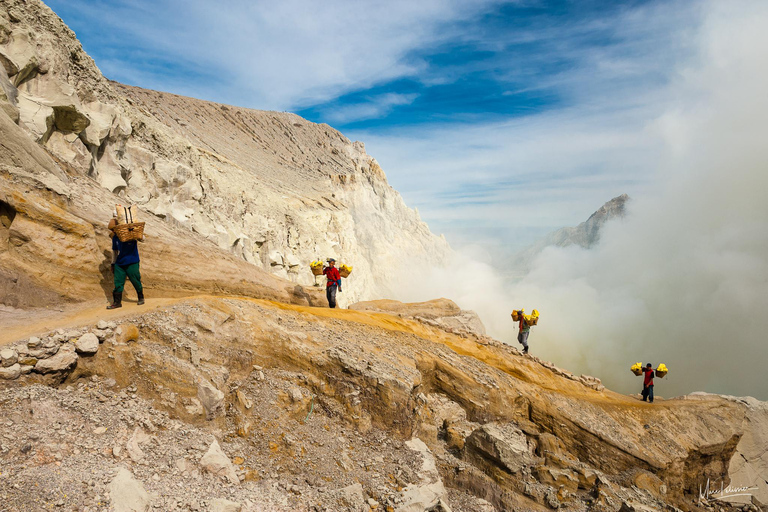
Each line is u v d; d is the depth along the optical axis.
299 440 6.77
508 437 8.54
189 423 5.94
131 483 4.23
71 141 11.90
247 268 12.95
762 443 11.87
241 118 85.06
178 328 7.15
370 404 7.85
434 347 11.12
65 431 4.78
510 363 12.70
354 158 101.31
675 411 11.19
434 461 7.70
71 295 7.74
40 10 12.59
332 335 9.34
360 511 5.67
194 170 24.27
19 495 3.66
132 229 7.64
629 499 8.01
